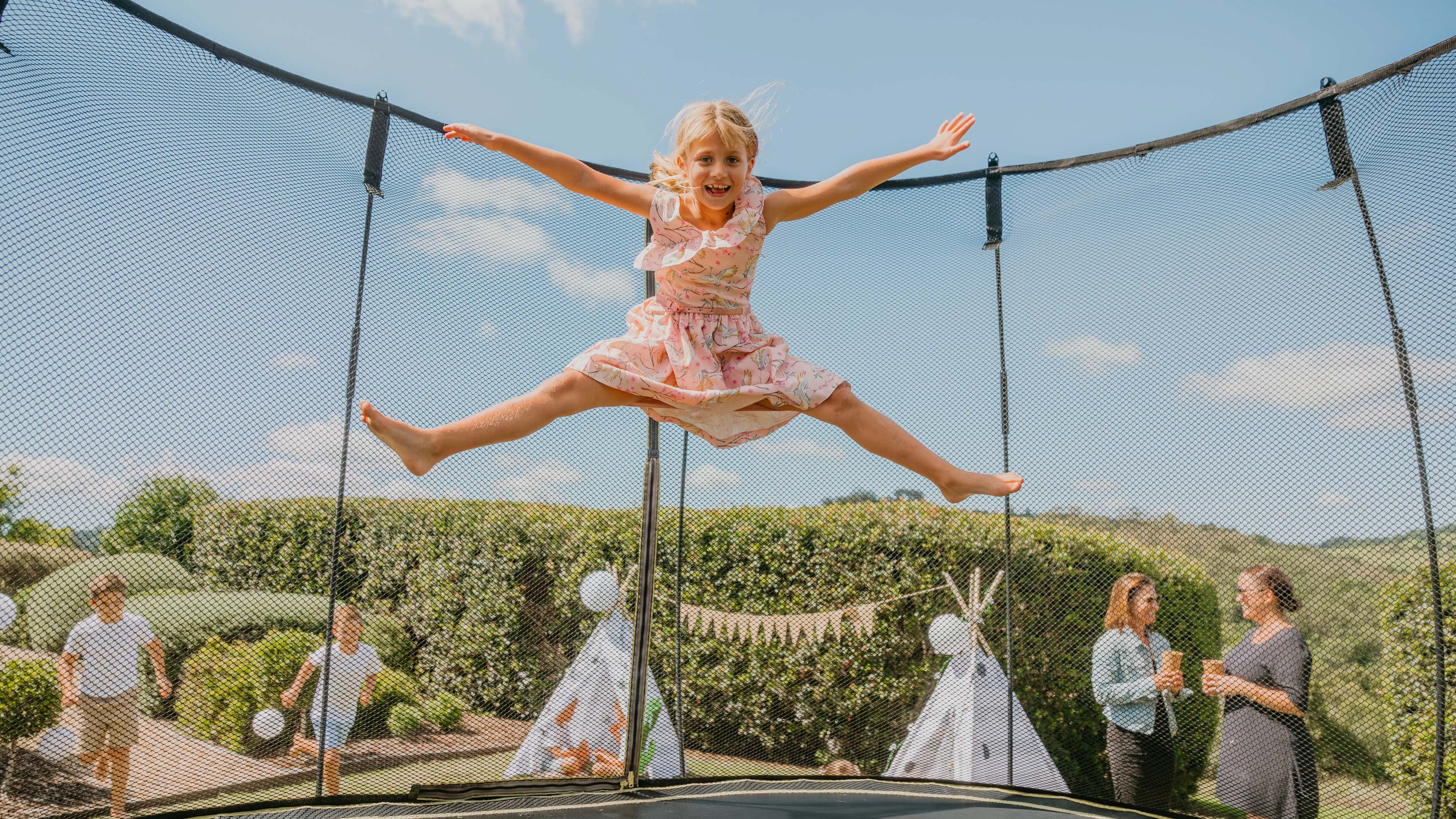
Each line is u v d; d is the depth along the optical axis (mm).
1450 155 2359
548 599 2939
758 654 3176
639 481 3156
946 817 2520
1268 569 2611
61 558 2162
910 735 3113
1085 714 2906
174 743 2318
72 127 2223
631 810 2545
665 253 2074
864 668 3176
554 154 2029
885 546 3250
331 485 2627
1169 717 2752
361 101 2826
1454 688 2312
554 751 2854
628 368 1967
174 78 2453
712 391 1963
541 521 2963
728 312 2119
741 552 3236
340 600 2613
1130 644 2822
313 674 2541
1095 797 2822
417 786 2555
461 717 2748
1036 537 3039
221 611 2404
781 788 2842
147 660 2289
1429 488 2365
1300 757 2492
